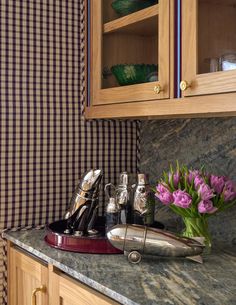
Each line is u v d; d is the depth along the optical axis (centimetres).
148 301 110
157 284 122
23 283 172
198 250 140
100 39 183
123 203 169
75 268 137
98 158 206
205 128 183
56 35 192
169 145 202
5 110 183
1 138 183
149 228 143
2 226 184
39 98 190
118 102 173
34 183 190
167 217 202
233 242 169
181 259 146
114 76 178
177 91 145
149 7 158
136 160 216
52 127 193
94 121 204
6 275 186
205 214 156
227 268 138
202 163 184
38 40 189
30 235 179
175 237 140
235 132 169
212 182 158
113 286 121
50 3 191
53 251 156
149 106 158
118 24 173
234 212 169
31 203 190
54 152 194
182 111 143
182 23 142
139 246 140
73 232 166
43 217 192
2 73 182
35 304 155
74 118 198
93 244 153
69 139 198
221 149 175
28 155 188
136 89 163
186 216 158
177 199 152
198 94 137
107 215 168
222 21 132
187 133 192
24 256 169
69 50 196
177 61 145
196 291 117
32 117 189
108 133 208
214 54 133
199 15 137
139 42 167
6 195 184
